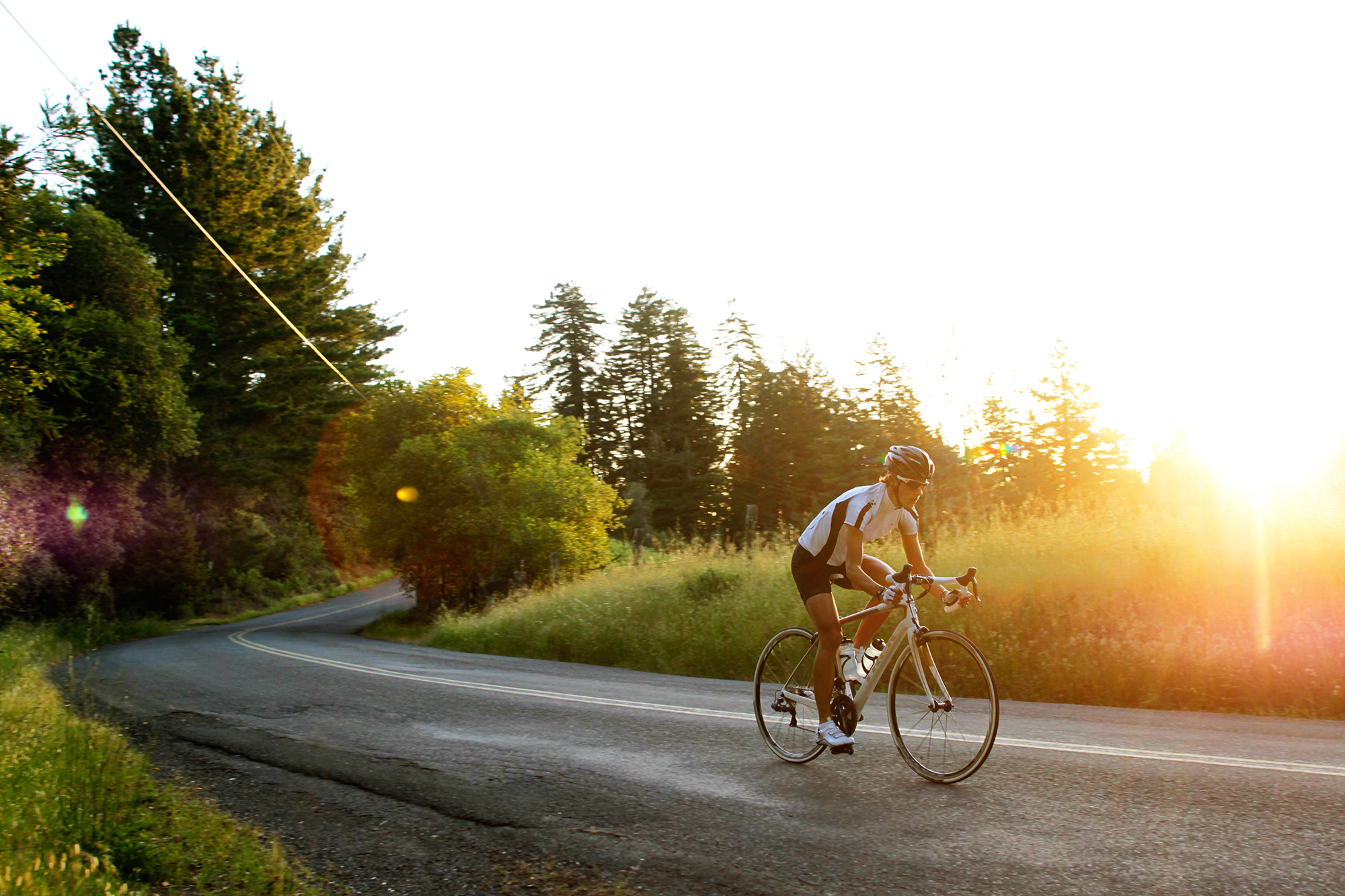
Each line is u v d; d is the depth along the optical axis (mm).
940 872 3205
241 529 48250
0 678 9227
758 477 64812
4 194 15344
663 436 69688
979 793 4133
